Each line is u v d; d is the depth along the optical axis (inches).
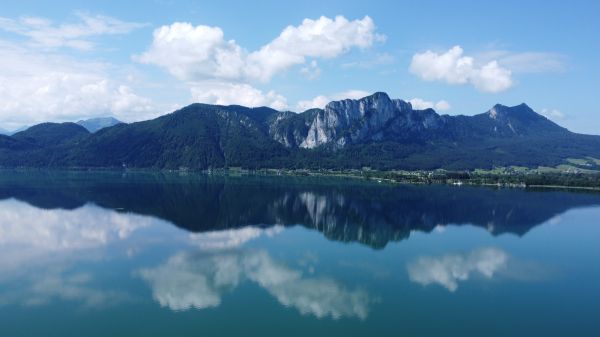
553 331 2908.5
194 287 3575.3
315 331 2819.9
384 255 4731.8
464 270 4222.4
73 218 6274.6
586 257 4761.3
